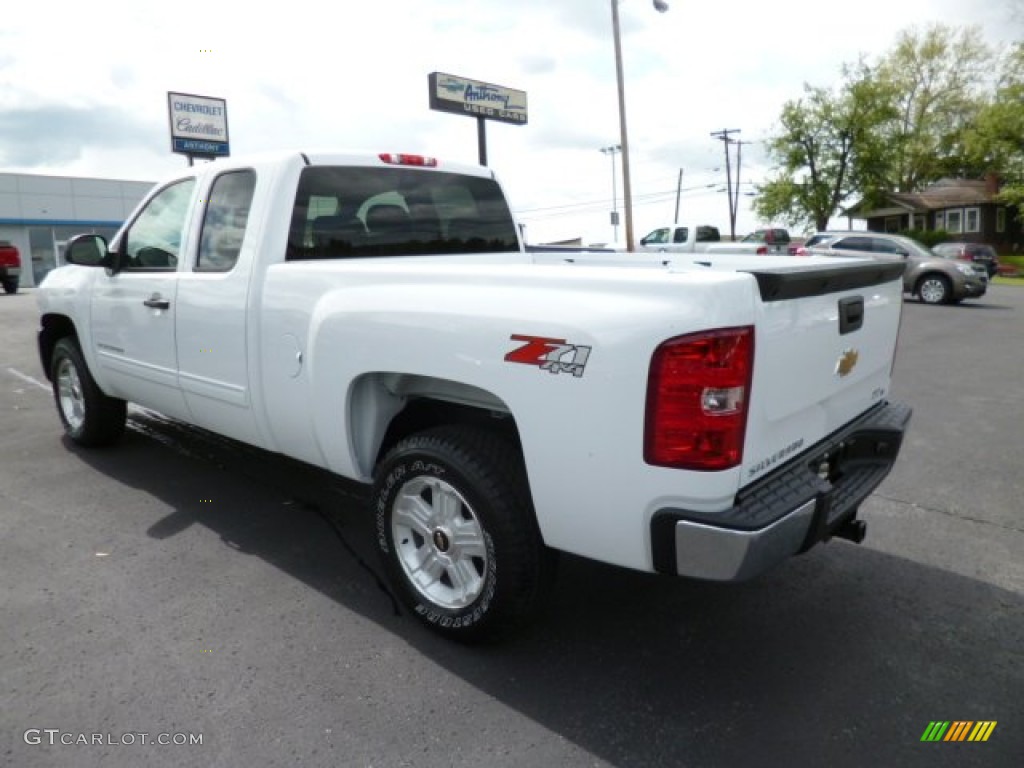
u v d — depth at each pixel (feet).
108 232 111.04
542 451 8.34
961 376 28.71
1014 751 8.04
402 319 9.47
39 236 105.09
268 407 11.65
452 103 75.82
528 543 9.03
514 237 15.93
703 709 8.71
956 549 13.06
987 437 20.07
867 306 10.04
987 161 134.31
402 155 13.48
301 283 10.85
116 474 16.46
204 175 13.03
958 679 9.30
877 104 135.85
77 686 9.02
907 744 8.14
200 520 13.98
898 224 165.89
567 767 7.80
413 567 10.24
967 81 155.63
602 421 7.82
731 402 7.45
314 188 12.02
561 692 9.01
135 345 14.57
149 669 9.37
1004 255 143.74
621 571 12.14
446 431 9.64
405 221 13.52
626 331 7.64
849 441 10.11
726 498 7.68
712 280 7.39
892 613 10.89
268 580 11.71
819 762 7.88
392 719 8.50
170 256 13.75
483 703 8.80
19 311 53.01
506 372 8.50
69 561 12.29
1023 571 12.23
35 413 22.06
